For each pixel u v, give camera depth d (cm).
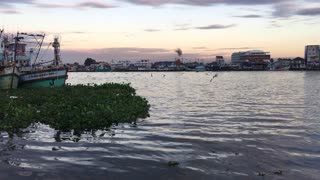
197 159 1553
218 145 1831
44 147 1712
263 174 1361
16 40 5184
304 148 1786
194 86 8369
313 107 3731
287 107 3725
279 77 16300
